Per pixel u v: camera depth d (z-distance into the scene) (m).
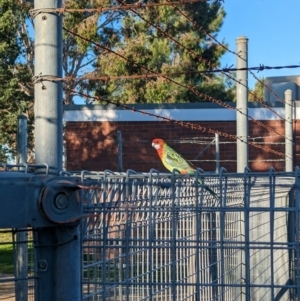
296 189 2.86
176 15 22.33
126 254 3.12
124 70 20.75
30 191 2.42
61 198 2.47
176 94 24.23
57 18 3.09
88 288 3.21
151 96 21.23
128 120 14.80
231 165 14.33
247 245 2.90
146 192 3.56
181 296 4.07
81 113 14.95
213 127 14.55
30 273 3.78
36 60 3.07
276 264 5.99
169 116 14.66
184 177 3.16
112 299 3.58
